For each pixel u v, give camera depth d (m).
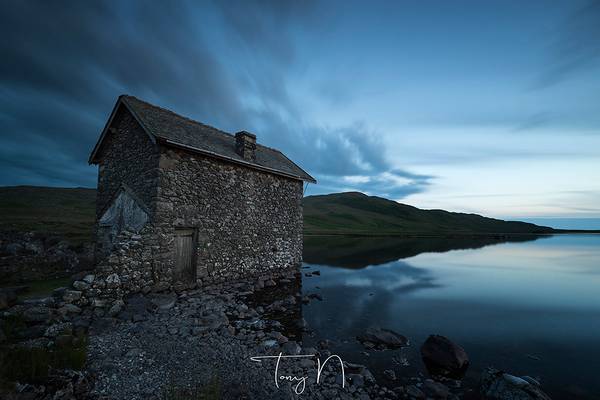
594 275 22.48
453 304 13.24
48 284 11.42
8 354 4.83
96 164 14.92
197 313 8.95
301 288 14.82
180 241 11.71
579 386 6.38
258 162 15.67
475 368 7.10
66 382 4.39
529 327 10.29
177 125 13.51
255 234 15.12
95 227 14.06
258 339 7.61
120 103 12.84
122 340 6.51
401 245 48.16
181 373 5.38
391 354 7.64
